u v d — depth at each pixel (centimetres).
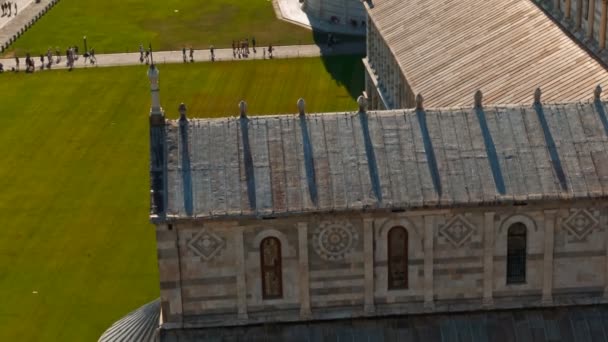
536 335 7738
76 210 14100
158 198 7494
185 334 7712
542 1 11806
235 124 7825
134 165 15512
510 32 11556
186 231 7500
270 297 7750
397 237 7669
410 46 12781
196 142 7725
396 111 7919
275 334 7719
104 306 11706
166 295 7650
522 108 7938
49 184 14925
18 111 17925
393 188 7562
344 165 7656
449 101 10581
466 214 7588
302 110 7888
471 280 7769
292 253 7638
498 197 7512
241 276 7644
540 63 10381
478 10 12625
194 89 18875
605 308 7838
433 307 7806
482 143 7762
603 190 7550
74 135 16750
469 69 11119
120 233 13388
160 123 7769
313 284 7725
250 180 7581
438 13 13262
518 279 7819
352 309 7794
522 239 7725
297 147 7744
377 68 15050
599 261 7769
